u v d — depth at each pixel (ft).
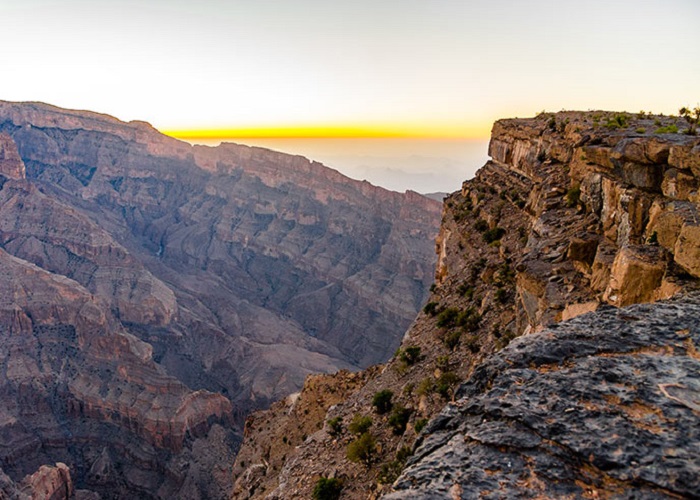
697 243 42.09
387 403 90.43
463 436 21.57
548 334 27.25
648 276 45.80
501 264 106.83
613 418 20.38
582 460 18.78
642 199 59.11
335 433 95.20
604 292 51.88
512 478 18.72
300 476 87.66
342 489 75.41
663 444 18.72
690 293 32.99
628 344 25.58
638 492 17.12
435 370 86.89
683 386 21.74
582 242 64.44
